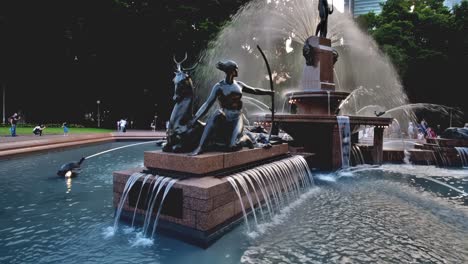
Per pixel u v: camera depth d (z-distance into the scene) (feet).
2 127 102.58
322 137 37.11
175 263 13.89
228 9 129.18
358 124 38.04
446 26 113.29
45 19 120.57
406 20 119.96
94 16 127.03
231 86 21.27
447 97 116.88
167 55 135.33
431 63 107.45
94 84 141.79
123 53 136.36
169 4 128.06
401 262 14.14
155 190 17.34
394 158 45.60
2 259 14.24
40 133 76.07
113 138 80.12
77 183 30.27
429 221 19.69
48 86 137.90
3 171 36.24
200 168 17.12
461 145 45.01
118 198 19.22
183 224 16.20
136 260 14.19
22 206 22.47
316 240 16.57
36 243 16.02
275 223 19.20
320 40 41.19
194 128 19.94
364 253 15.05
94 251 15.11
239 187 18.48
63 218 19.89
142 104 151.84
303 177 29.19
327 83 41.50
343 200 24.66
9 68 124.16
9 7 112.47
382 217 20.42
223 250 15.23
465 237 17.10
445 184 30.73
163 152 19.17
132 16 127.95
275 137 29.58
